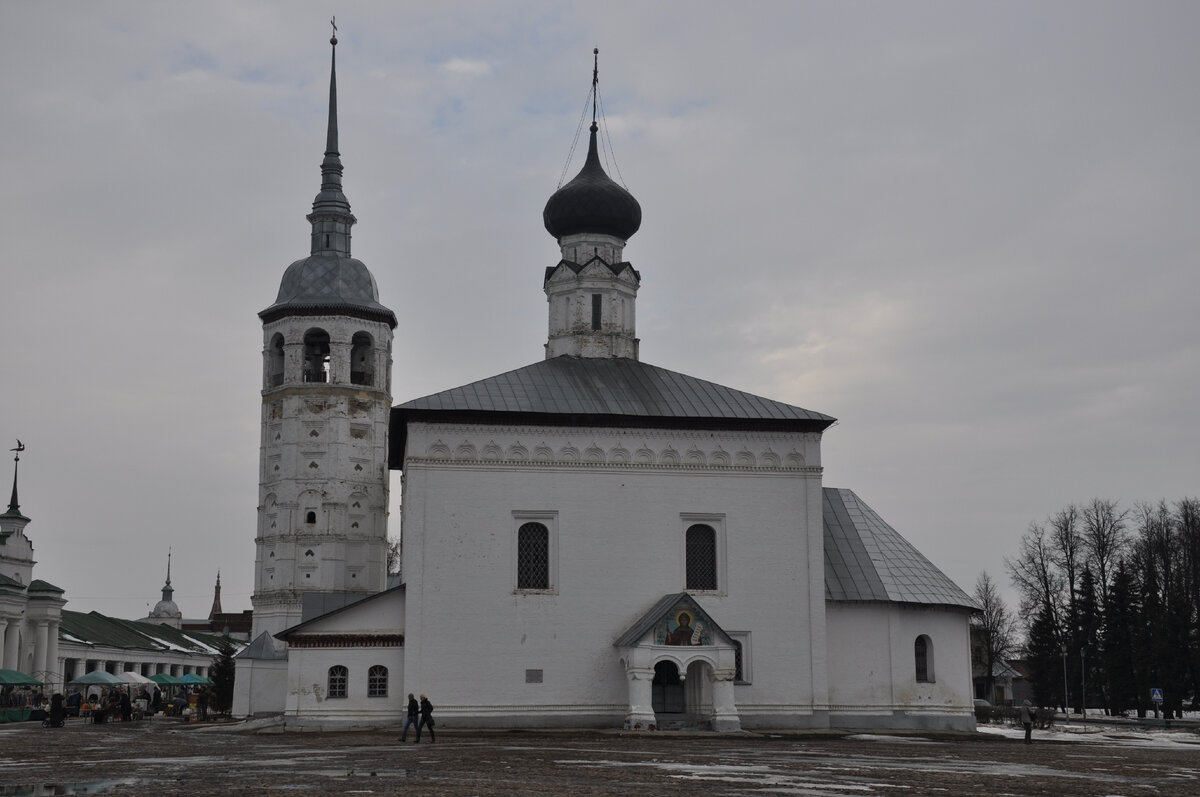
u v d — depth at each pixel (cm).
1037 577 10581
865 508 6144
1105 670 9762
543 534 5406
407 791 2338
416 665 5178
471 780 2634
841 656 5588
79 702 8244
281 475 7694
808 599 5503
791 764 3259
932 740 4934
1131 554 10425
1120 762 3578
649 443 5522
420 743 4291
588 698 5256
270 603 7575
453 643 5216
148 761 3291
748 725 5347
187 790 2361
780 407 5712
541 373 5884
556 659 5266
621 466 5475
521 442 5431
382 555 7769
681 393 5794
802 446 5634
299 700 5206
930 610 5784
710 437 5575
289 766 3073
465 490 5347
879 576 5728
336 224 8269
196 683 10031
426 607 5225
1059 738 5391
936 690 5719
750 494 5559
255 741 4484
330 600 6312
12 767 3070
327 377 7888
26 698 8300
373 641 5281
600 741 4453
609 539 5406
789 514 5569
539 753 3669
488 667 5219
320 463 7681
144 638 12950
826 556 5784
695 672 5353
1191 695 9806
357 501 7712
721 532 5519
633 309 6425
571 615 5316
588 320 6284
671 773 2888
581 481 5438
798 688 5419
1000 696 12656
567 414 5425
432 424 5381
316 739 4597
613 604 5350
